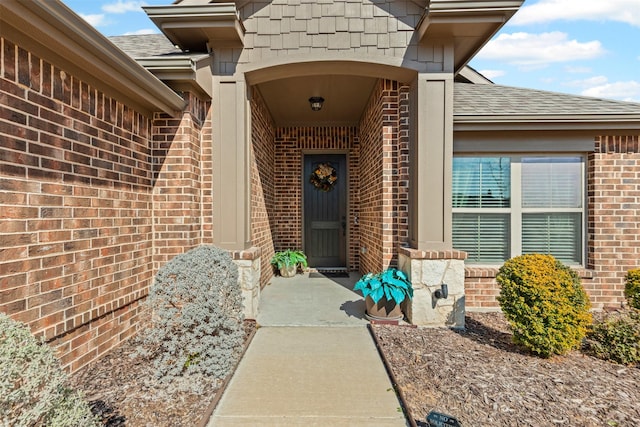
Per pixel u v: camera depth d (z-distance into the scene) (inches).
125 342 132.1
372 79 198.4
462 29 151.2
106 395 96.6
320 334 147.4
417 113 162.4
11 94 84.0
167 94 134.9
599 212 185.2
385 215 181.8
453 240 196.5
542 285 125.6
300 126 297.6
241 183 164.2
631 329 124.5
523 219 195.0
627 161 184.7
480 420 87.6
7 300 83.5
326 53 162.4
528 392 101.1
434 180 161.3
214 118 164.6
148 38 222.5
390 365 117.5
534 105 193.6
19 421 56.7
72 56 97.5
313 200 305.3
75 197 105.6
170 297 108.3
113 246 124.4
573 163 193.0
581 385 105.5
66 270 102.0
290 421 88.3
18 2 75.7
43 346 65.6
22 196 87.5
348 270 292.5
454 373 112.4
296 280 256.5
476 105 194.9
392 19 162.4
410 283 158.6
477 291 187.3
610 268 184.4
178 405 93.4
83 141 108.7
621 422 87.4
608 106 187.9
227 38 159.8
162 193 151.8
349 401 97.1
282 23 163.9
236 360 117.5
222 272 118.2
